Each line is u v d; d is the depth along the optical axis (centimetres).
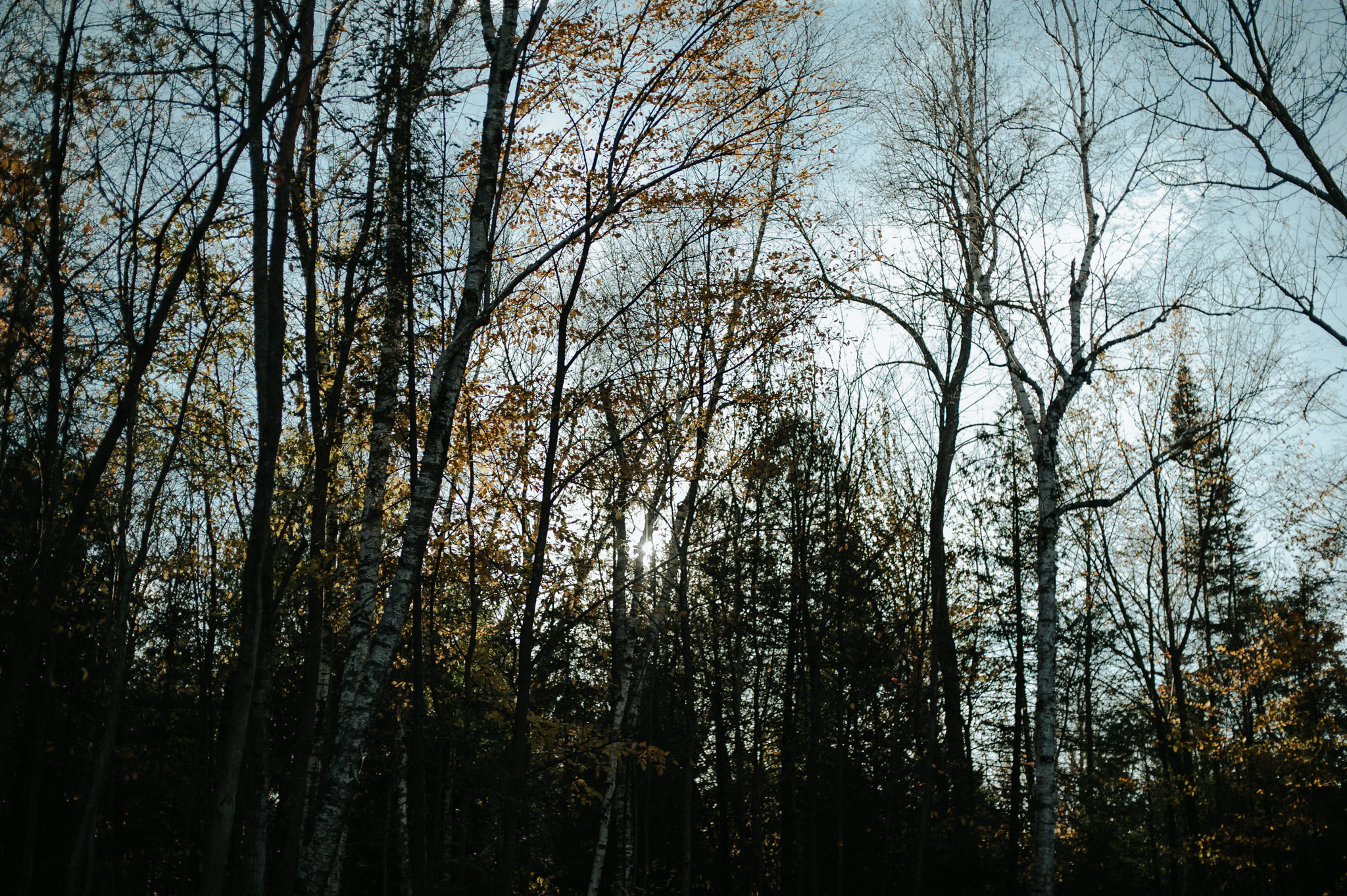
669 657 2422
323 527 1256
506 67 1091
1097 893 2530
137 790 2212
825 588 2203
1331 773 2305
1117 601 2772
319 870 830
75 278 1074
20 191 960
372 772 1791
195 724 2191
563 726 1431
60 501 1168
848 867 2242
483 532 1359
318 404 1276
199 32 992
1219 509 2683
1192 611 2684
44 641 1212
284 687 1895
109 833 1994
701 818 2633
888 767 2247
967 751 2689
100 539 1474
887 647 2247
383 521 1346
